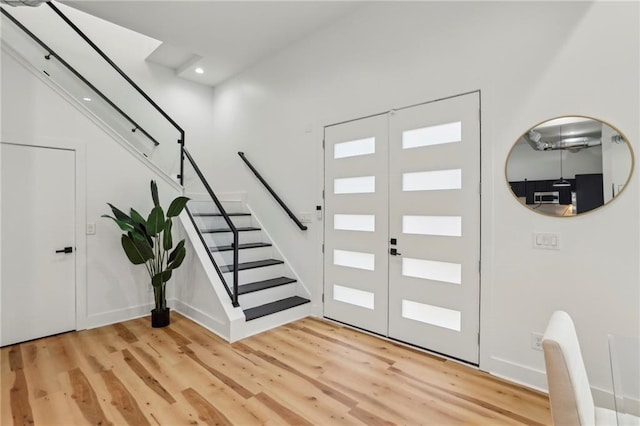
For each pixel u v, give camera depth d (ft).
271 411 6.52
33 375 7.88
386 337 10.14
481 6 8.17
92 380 7.65
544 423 6.15
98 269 11.38
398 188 9.81
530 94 7.44
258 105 15.10
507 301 7.80
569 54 6.95
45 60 11.86
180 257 11.25
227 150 17.15
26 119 9.93
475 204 8.32
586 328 6.80
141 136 15.28
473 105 8.31
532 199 7.43
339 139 11.44
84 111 11.10
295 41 13.05
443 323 8.98
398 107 9.80
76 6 10.66
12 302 9.73
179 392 7.17
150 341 9.95
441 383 7.57
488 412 6.50
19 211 9.86
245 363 8.52
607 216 6.57
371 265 10.59
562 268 7.07
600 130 6.61
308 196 12.59
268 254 13.89
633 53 6.29
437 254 9.00
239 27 11.94
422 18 9.27
